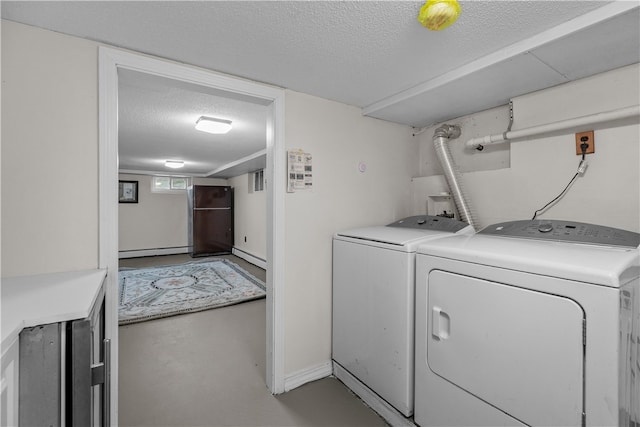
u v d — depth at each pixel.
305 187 1.92
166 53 1.41
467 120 2.20
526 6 1.06
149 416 1.64
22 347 0.70
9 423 0.64
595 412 0.87
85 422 0.77
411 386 1.47
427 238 1.56
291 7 1.08
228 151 4.23
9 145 1.15
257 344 2.53
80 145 1.27
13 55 1.16
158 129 3.03
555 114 1.67
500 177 1.92
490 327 1.11
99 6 1.07
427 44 1.33
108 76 1.32
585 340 0.88
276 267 1.83
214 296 3.75
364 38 1.28
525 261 1.02
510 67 1.44
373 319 1.67
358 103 2.10
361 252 1.76
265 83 1.76
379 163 2.30
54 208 1.23
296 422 1.61
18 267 1.17
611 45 1.24
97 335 1.00
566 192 1.62
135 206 6.67
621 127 1.43
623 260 0.94
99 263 1.31
